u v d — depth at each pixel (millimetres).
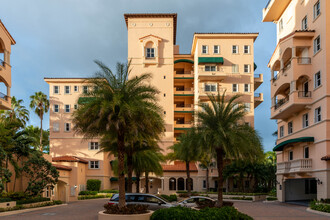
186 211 14102
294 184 34094
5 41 30062
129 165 25500
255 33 49094
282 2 35000
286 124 34406
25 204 25469
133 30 52188
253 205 29922
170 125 50375
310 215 21375
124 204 17531
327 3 26406
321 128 26312
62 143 50469
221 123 21406
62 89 52156
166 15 52188
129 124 17766
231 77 48688
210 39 49406
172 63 51844
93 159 49031
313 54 28297
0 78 29234
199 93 47812
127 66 18516
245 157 22938
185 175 48125
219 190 22016
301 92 30500
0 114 49125
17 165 27312
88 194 42594
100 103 17141
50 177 30781
